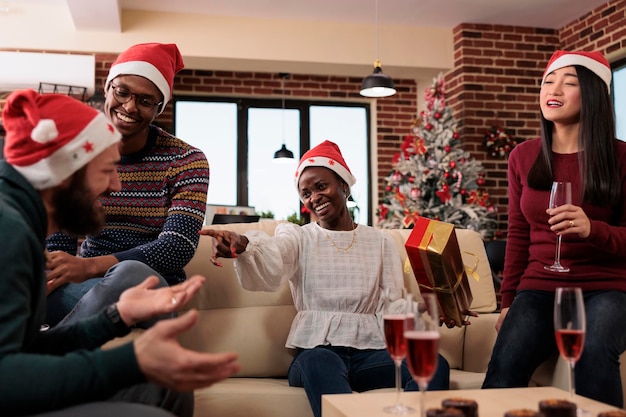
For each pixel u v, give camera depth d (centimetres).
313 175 225
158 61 202
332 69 630
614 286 198
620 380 182
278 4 569
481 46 630
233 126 762
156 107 204
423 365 122
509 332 203
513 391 160
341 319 210
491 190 627
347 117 789
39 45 561
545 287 208
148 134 210
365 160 790
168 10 578
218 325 227
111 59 578
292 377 201
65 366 97
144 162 208
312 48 606
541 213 216
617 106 591
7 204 110
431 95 572
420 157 558
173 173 208
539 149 225
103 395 99
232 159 761
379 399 152
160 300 123
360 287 214
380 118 780
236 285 232
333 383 181
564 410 121
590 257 204
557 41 650
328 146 232
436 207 546
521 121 636
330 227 228
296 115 777
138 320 126
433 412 120
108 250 205
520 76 638
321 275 215
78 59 562
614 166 207
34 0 553
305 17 600
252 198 764
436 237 190
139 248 189
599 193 205
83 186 123
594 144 208
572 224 191
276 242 207
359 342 208
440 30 639
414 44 631
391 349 143
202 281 124
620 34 562
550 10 602
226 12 584
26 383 95
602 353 180
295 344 209
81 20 541
